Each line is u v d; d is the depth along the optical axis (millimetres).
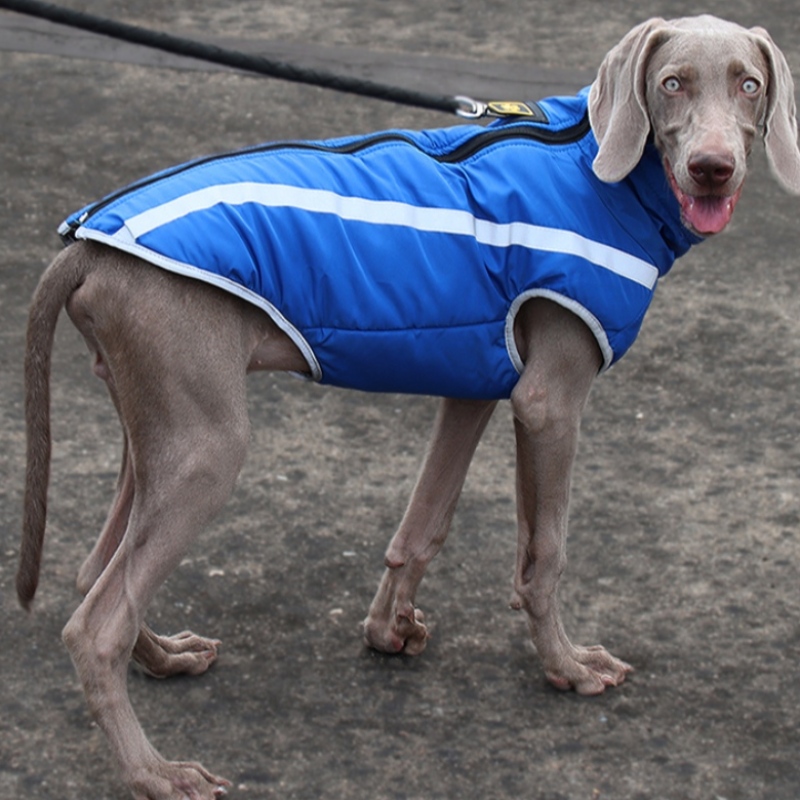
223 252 3000
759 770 3344
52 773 3295
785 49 8172
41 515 3193
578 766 3357
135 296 3012
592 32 8422
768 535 4262
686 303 5676
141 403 3076
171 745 3396
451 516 3693
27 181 6422
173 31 8273
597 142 3307
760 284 5832
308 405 4945
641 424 4867
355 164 3217
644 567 4105
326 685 3627
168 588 3959
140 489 3123
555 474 3441
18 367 5074
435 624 3875
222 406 3080
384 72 7758
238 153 3201
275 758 3365
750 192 6633
